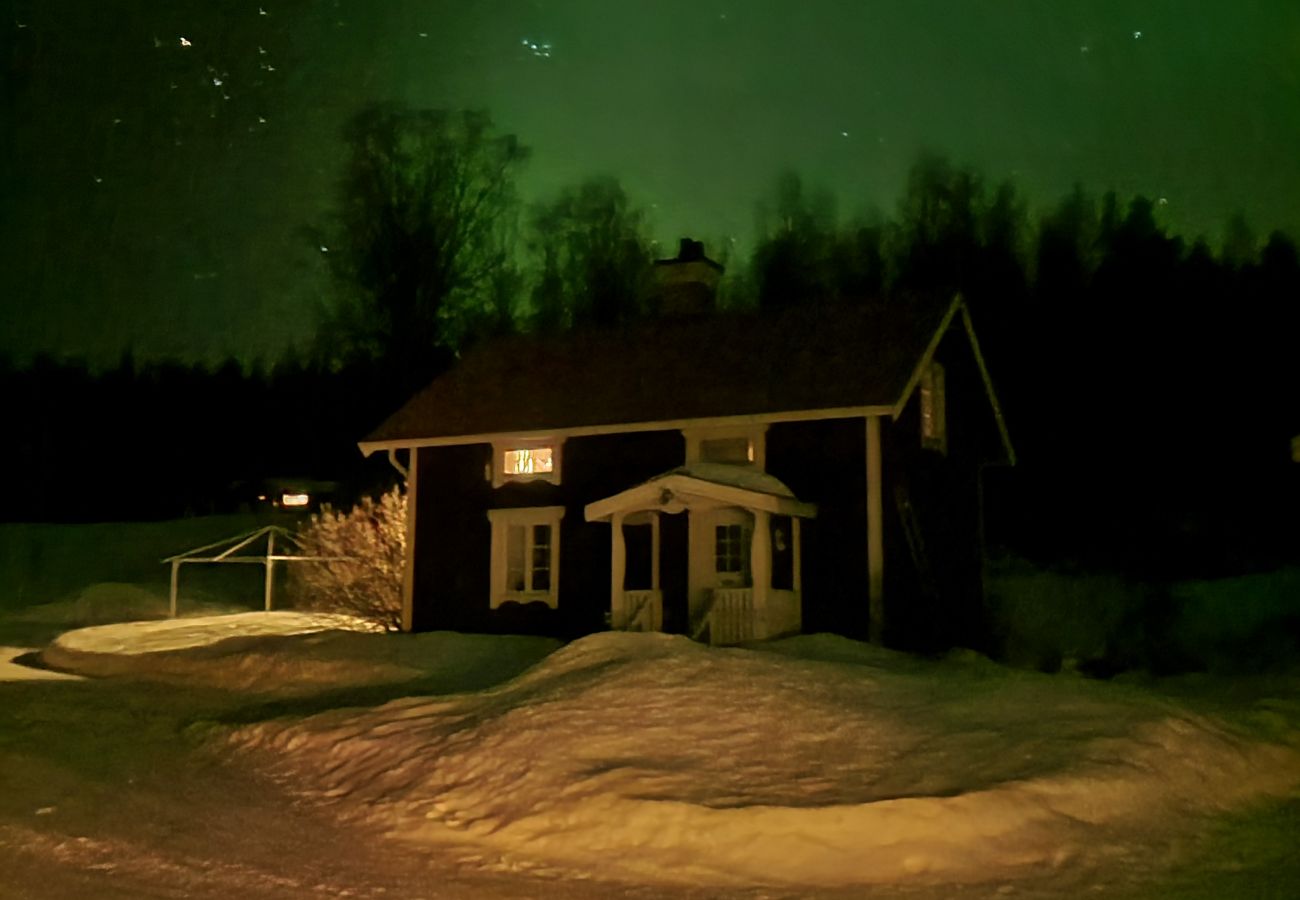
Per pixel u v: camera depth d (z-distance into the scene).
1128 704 12.05
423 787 10.16
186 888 7.69
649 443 19.05
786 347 19.45
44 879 7.71
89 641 20.25
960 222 34.84
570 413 19.69
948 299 19.55
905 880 8.23
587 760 10.20
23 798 9.88
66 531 40.50
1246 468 28.66
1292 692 14.75
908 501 18.39
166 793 10.38
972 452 21.52
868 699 11.88
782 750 10.40
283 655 16.97
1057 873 8.33
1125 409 29.98
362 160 36.62
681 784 9.62
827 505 17.48
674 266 22.34
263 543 37.50
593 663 12.90
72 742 12.26
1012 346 31.58
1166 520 28.30
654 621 17.48
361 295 36.56
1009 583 25.36
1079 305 31.44
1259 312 29.92
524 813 9.41
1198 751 11.09
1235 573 25.44
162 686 16.16
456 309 36.97
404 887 7.96
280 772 11.15
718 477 17.39
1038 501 29.88
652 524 18.56
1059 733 10.91
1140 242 31.66
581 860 8.70
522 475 20.03
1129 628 20.77
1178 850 8.94
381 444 20.89
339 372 40.31
